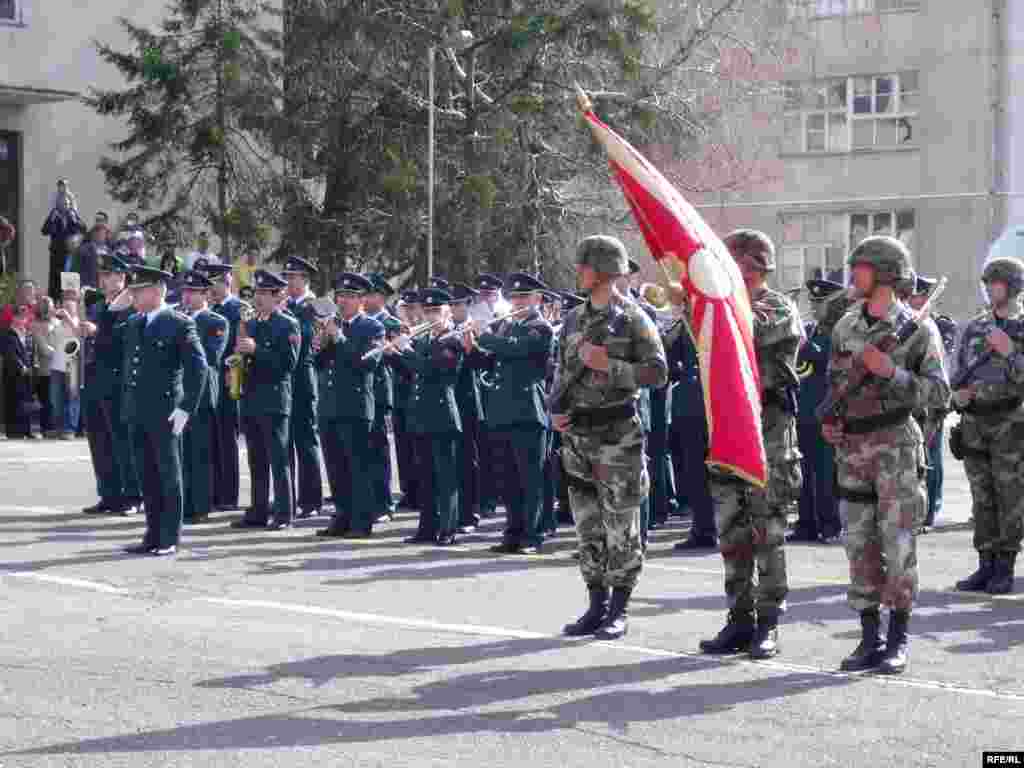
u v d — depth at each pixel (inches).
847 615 477.4
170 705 352.2
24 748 317.1
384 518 725.9
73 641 418.9
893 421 393.7
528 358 617.3
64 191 1366.9
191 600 487.8
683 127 1526.8
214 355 714.2
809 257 1990.7
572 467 438.6
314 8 1471.5
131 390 585.3
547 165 1520.7
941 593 530.6
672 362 631.2
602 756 316.2
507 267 1477.6
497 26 1501.0
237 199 1464.1
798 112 1983.3
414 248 1449.3
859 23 1948.8
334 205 1510.8
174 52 1459.2
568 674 388.5
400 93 1489.9
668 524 731.4
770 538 412.5
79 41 1551.4
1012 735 335.9
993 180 1898.4
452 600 496.4
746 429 392.2
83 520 689.6
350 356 654.5
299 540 645.9
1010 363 521.0
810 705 360.2
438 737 328.5
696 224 405.7
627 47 1440.7
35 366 1143.0
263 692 364.8
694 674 391.9
